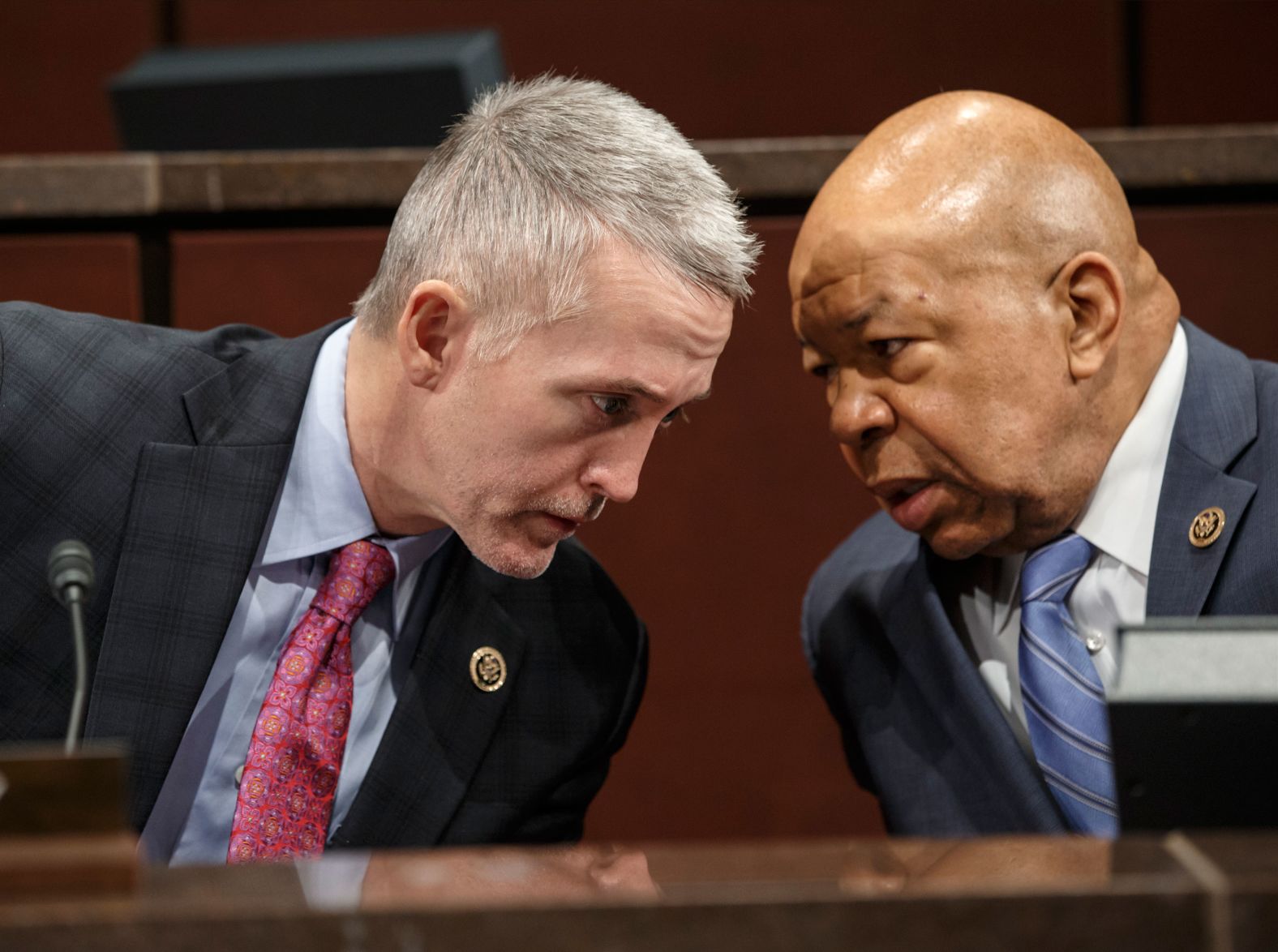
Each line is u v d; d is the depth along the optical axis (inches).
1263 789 60.8
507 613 101.6
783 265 135.3
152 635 89.5
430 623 98.7
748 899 47.9
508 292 85.9
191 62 152.9
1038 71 199.3
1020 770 95.2
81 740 87.7
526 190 86.5
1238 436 95.6
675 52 205.2
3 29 215.9
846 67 202.1
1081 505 96.3
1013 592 100.7
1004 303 91.7
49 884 49.4
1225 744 60.9
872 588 108.0
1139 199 133.3
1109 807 92.7
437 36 152.3
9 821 50.2
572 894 48.7
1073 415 93.7
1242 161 128.9
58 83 216.4
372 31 213.0
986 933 47.8
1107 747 93.1
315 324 137.2
